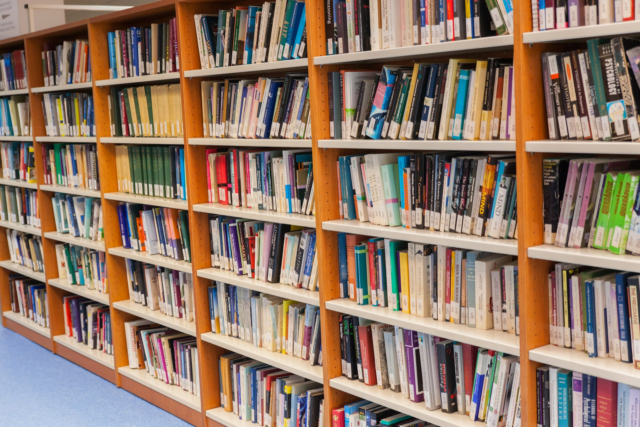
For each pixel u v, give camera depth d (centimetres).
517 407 206
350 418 259
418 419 249
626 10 164
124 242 395
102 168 390
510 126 197
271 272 294
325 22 249
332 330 264
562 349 193
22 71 462
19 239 525
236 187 310
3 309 554
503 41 186
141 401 383
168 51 333
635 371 172
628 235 173
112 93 378
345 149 264
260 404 306
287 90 270
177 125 337
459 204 216
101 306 439
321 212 256
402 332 239
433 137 217
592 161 182
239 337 322
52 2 506
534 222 191
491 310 217
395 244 242
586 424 188
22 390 407
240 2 318
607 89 170
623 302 177
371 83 242
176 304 360
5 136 498
